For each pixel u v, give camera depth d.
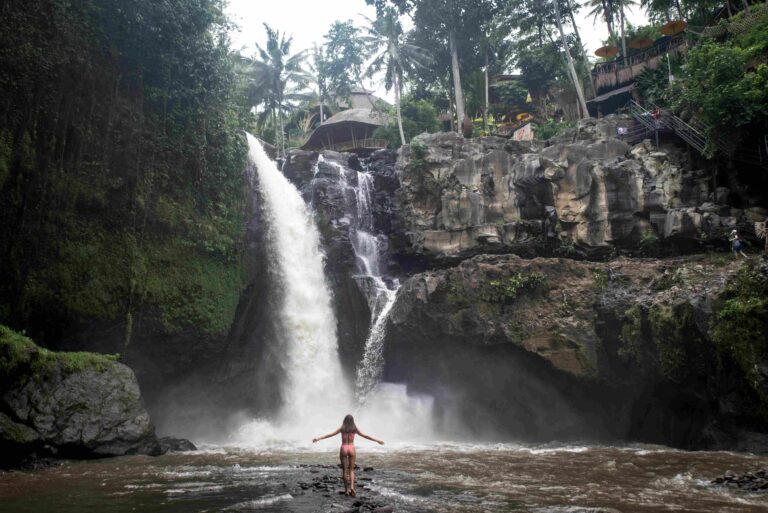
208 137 26.44
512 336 23.72
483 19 48.50
